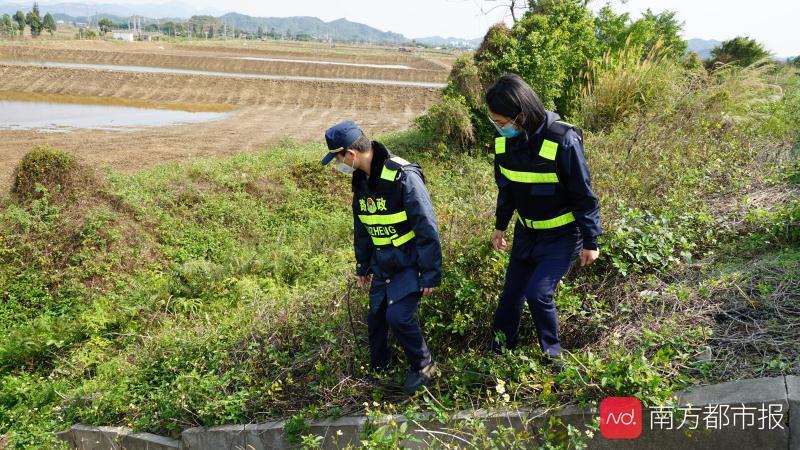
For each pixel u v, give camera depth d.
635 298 3.59
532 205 3.02
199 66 47.91
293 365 3.95
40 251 7.80
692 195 4.87
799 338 2.87
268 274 7.56
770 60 10.83
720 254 4.00
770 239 4.01
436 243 3.16
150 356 5.01
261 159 11.44
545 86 11.98
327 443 3.36
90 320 6.59
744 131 6.92
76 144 15.31
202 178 10.19
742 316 3.19
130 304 7.05
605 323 3.48
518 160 2.94
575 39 13.00
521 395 3.07
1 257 7.64
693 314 3.28
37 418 4.99
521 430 2.91
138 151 14.69
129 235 8.39
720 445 2.57
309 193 10.38
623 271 3.60
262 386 3.90
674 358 2.92
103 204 8.74
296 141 16.47
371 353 3.62
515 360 3.14
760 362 2.79
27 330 6.52
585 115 10.44
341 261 7.33
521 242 3.23
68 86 29.17
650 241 3.91
